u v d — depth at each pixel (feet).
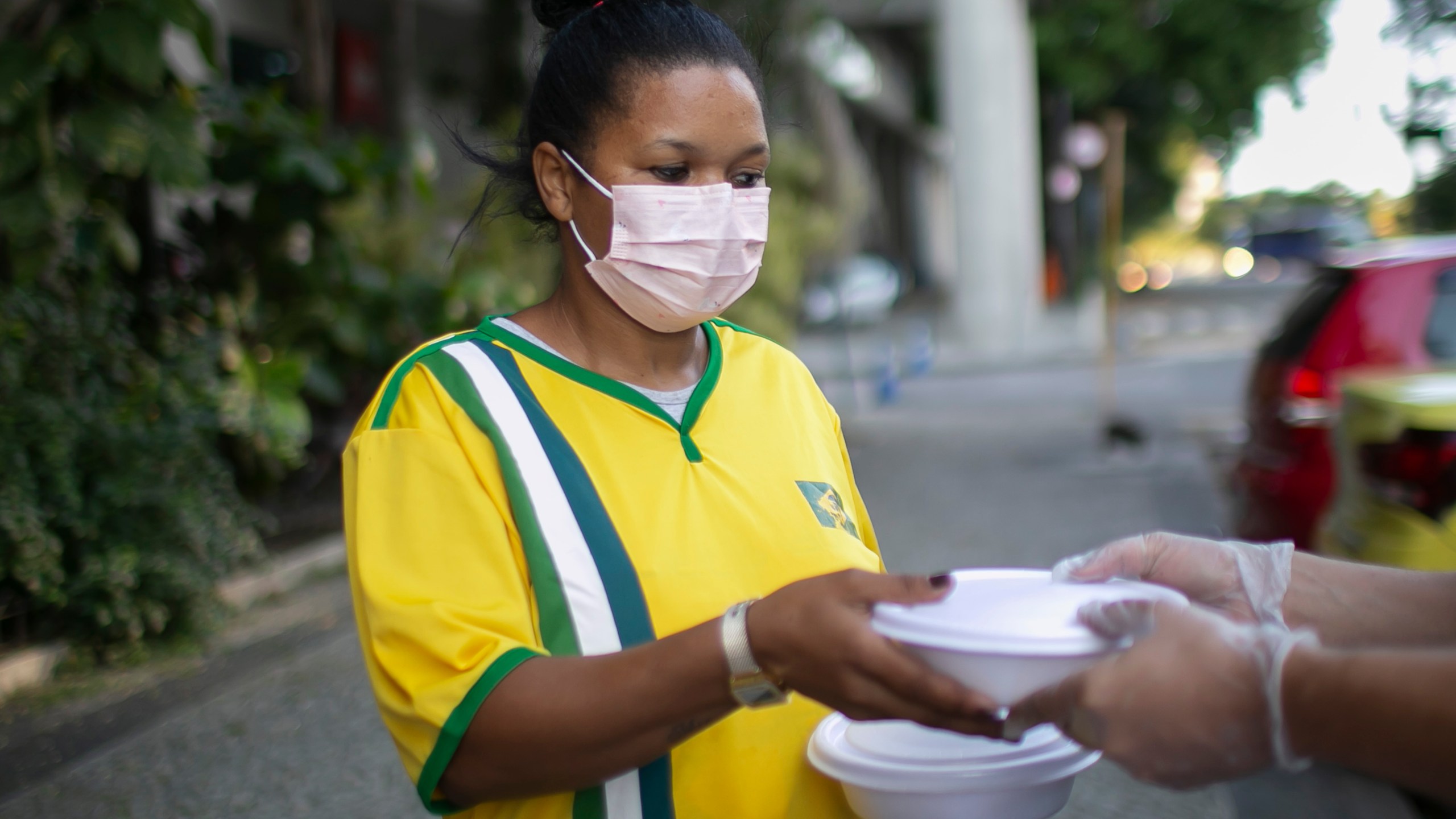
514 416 4.12
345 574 20.66
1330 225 114.32
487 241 26.30
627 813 3.93
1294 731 2.72
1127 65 68.39
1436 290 13.96
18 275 16.79
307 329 22.58
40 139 16.81
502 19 35.06
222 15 32.27
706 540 4.14
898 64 100.32
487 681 3.54
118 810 11.43
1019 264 61.46
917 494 27.04
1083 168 90.22
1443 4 25.07
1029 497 25.95
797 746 4.27
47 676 15.20
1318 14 66.28
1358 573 4.20
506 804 3.98
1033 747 3.89
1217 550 4.15
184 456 16.58
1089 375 51.83
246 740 13.12
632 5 4.50
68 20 17.08
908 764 3.79
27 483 14.42
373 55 39.04
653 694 3.37
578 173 4.52
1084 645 3.11
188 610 16.55
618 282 4.47
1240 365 50.83
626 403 4.33
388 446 4.06
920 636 3.19
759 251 4.65
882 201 109.60
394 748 12.79
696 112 4.38
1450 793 2.55
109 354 16.84
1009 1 59.72
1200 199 155.02
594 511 4.03
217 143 20.85
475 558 3.87
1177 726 2.78
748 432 4.54
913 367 53.93
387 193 25.34
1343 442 11.47
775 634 3.26
